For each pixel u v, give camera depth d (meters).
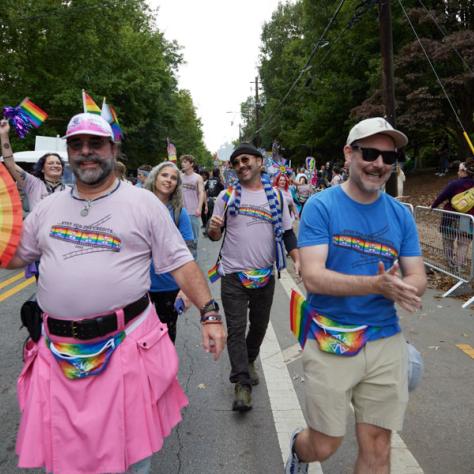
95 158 2.08
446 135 27.59
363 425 2.18
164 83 29.88
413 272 2.17
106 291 2.06
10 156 4.47
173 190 3.73
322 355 2.13
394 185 10.89
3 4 18.84
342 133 30.31
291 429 3.19
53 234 2.11
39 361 2.12
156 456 2.92
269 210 3.56
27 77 20.36
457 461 2.81
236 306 3.55
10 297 6.71
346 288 1.96
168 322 3.66
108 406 2.02
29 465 2.01
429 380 3.86
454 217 6.65
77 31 20.89
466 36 18.52
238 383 3.45
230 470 2.78
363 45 24.30
